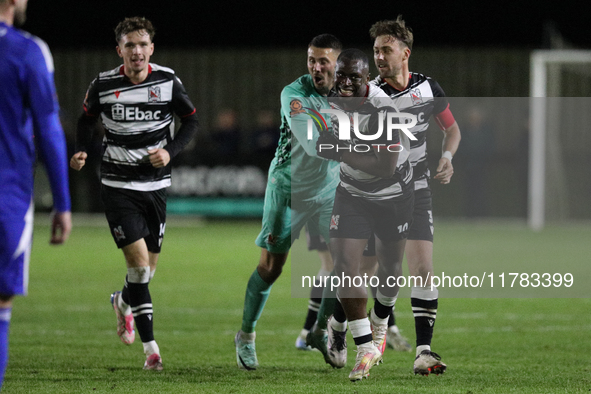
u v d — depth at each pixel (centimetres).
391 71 1727
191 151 5988
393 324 2088
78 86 6525
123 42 1830
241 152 5962
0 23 1194
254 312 1789
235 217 6003
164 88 1877
